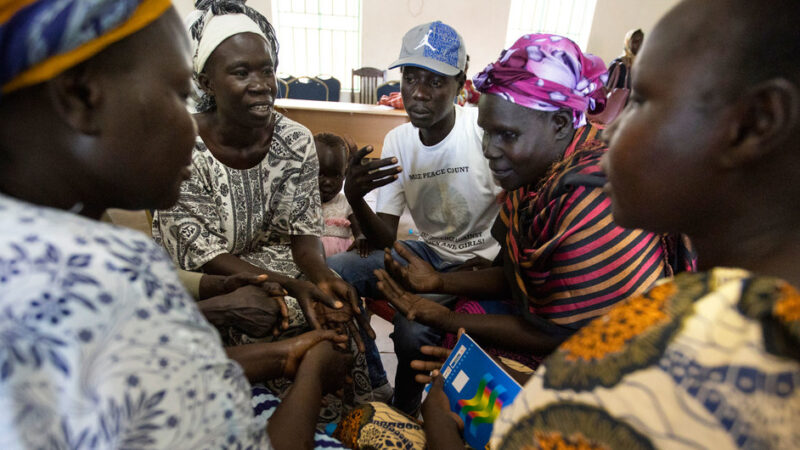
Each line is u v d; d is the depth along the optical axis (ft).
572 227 2.56
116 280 1.05
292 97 18.16
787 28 0.98
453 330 3.34
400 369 4.36
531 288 3.03
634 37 9.19
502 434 1.31
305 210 4.26
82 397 0.98
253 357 2.73
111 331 1.02
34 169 1.27
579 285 2.66
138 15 1.21
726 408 0.89
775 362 0.86
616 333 1.09
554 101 2.73
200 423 1.21
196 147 3.67
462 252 5.35
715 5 1.08
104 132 1.29
